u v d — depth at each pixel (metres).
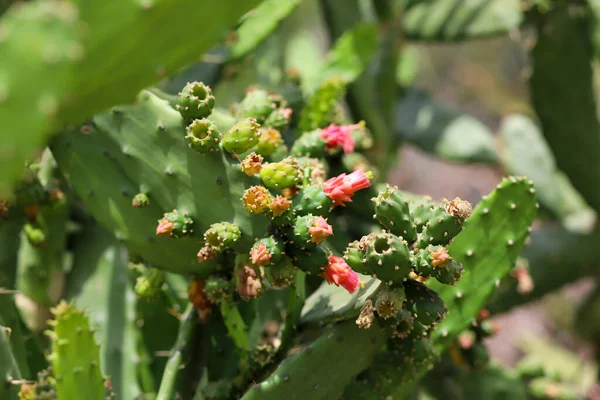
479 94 4.07
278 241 0.99
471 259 1.08
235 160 1.02
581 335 1.91
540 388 1.47
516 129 1.86
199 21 0.84
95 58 0.82
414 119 1.91
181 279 1.19
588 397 1.92
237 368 1.12
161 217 1.04
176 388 1.11
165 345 1.19
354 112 1.47
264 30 1.34
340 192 1.00
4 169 0.82
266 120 1.12
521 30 1.72
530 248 1.56
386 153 1.52
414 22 1.72
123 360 1.17
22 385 1.00
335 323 1.04
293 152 1.13
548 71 1.50
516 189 1.08
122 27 0.82
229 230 1.00
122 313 1.19
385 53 1.59
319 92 1.20
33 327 1.22
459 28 1.68
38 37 0.79
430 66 4.20
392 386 1.07
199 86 1.01
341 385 1.04
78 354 0.98
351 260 0.97
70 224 1.30
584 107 1.50
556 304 2.78
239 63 1.39
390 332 1.04
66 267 1.29
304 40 2.09
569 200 1.77
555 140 1.55
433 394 1.47
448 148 1.86
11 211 1.12
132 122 1.02
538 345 2.24
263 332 1.18
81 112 0.84
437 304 0.98
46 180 1.19
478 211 1.08
